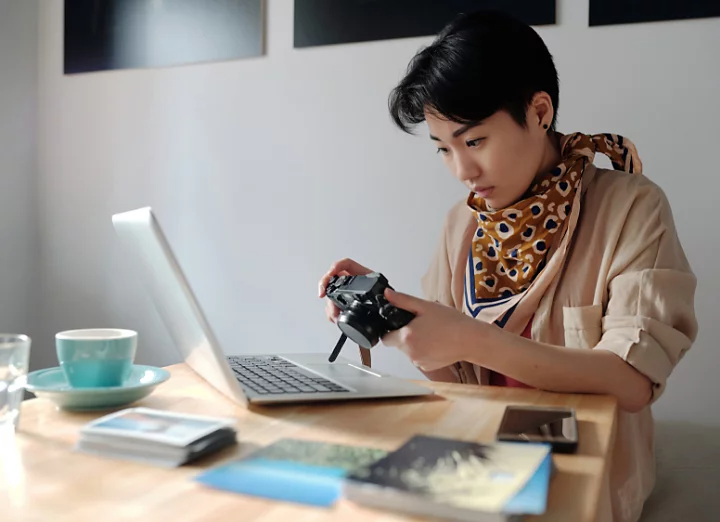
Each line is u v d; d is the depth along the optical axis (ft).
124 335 2.55
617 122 4.96
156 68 6.46
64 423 2.15
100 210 6.70
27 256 6.85
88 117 6.72
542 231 3.51
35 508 1.42
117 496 1.49
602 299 3.25
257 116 6.08
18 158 6.72
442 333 2.56
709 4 4.70
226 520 1.35
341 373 2.95
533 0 5.14
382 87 5.64
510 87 3.17
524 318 3.53
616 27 4.94
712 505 3.51
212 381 2.58
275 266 6.05
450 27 3.28
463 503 1.32
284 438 1.91
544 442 1.84
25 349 2.08
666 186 4.85
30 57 6.81
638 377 2.73
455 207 4.28
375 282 2.64
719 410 4.69
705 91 4.74
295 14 5.89
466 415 2.26
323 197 5.86
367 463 1.67
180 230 6.39
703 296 4.75
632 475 3.14
